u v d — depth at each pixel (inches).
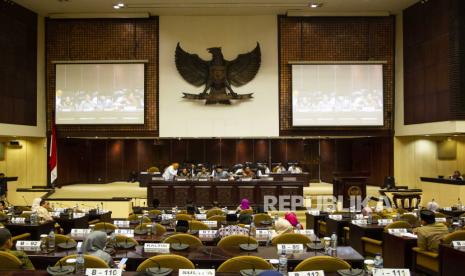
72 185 835.4
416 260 271.4
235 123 755.4
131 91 749.9
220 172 697.6
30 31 729.0
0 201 584.4
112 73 751.1
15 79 688.4
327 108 745.0
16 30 693.3
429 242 262.2
